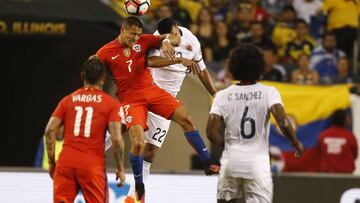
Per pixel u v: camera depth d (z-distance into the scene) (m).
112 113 27.33
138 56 28.25
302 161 44.88
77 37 39.91
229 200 26.77
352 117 45.78
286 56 50.88
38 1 39.88
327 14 52.66
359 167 45.09
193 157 38.19
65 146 27.44
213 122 26.61
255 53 26.52
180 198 32.56
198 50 30.20
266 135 26.45
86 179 27.12
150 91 28.48
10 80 41.66
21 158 41.94
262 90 26.38
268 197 26.33
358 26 52.66
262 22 51.09
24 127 41.84
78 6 39.78
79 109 27.47
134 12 28.84
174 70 29.98
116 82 28.67
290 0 52.75
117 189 32.84
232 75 26.81
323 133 44.09
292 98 45.53
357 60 52.50
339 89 45.81
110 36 39.81
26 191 32.66
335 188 32.59
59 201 27.17
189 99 38.12
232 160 26.38
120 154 27.12
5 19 39.66
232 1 51.47
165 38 28.12
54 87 41.47
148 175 30.72
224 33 50.34
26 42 41.34
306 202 32.56
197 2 51.09
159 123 29.92
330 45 51.53
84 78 27.89
